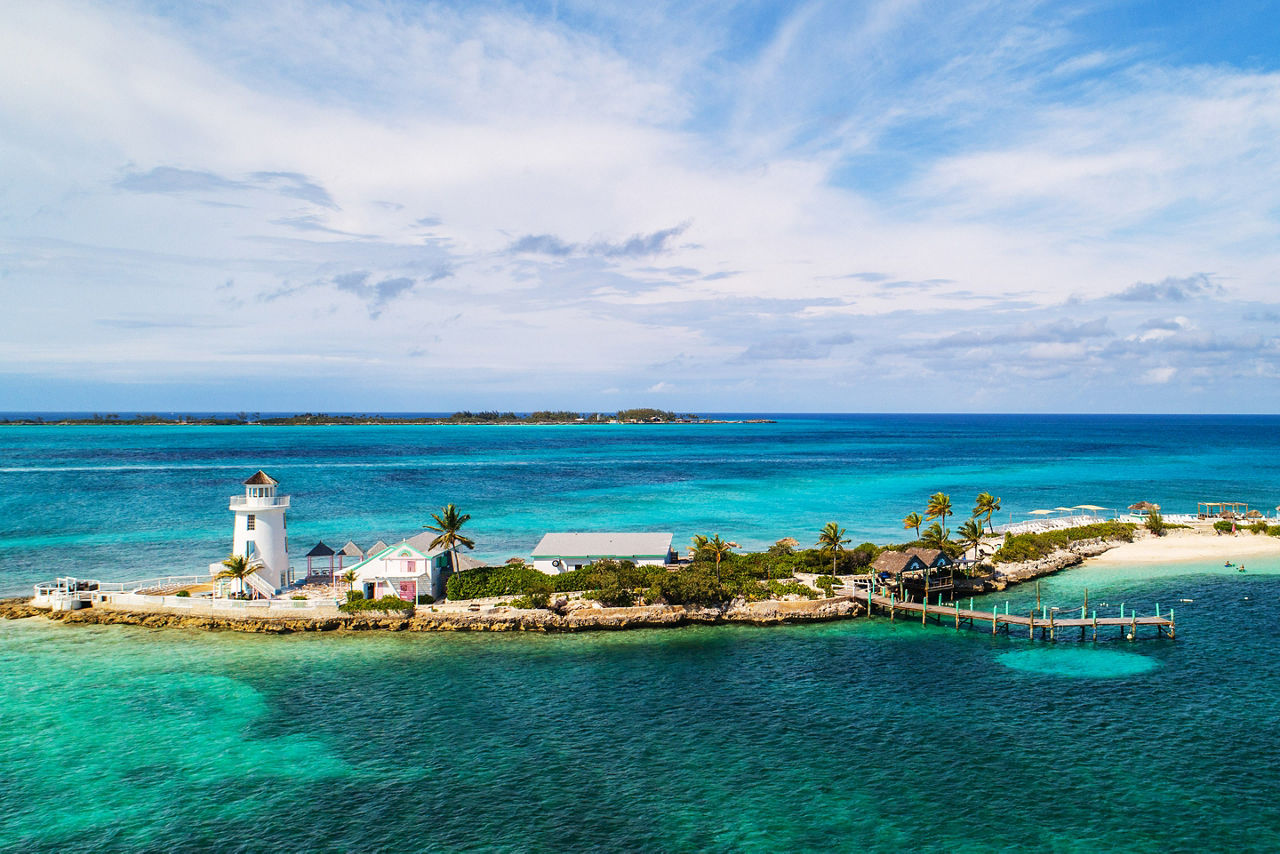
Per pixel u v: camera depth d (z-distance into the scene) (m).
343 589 75.81
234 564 71.75
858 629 70.19
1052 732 47.12
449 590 73.56
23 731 47.34
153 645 64.50
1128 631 67.06
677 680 56.62
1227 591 83.00
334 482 182.88
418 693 53.97
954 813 38.06
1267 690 53.94
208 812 38.28
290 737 46.72
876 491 169.88
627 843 35.69
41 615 72.19
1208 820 37.25
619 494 163.75
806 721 49.12
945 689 54.69
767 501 153.12
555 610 71.06
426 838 36.09
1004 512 140.38
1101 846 35.22
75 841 35.78
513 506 145.12
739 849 35.19
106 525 119.88
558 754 44.56
